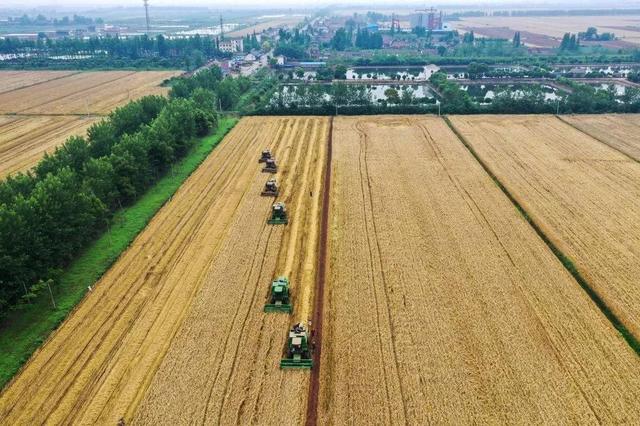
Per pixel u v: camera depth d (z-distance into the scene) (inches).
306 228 2009.1
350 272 1699.1
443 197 2278.5
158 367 1309.1
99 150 2459.4
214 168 2711.6
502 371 1268.5
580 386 1220.5
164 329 1446.9
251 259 1795.0
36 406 1196.5
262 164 2748.5
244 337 1406.3
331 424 1136.8
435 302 1535.4
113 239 1943.9
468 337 1386.6
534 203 2199.8
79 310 1535.4
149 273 1723.7
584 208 2151.8
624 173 2549.2
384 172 2591.0
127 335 1424.7
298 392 1222.9
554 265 1723.7
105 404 1200.2
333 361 1315.2
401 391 1218.6
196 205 2249.0
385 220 2064.5
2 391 1237.7
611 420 1126.4
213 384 1248.8
